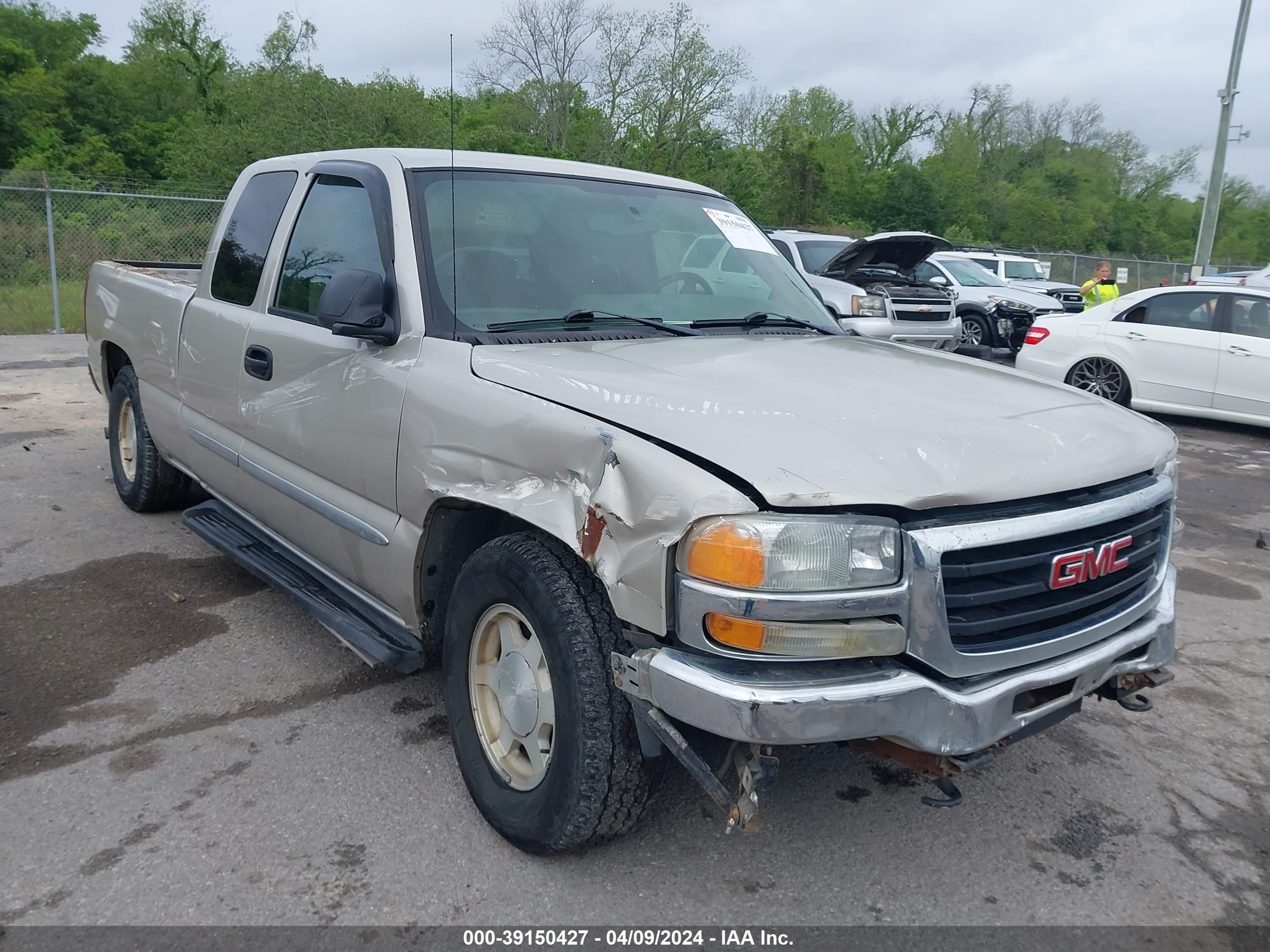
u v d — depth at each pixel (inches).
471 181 140.9
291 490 147.4
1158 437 119.4
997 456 98.2
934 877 111.6
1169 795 131.7
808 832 118.6
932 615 90.5
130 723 137.5
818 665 90.0
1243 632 193.0
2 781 122.6
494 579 109.4
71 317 602.9
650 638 94.1
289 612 177.5
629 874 109.0
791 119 2230.6
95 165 1430.9
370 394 127.9
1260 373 405.4
